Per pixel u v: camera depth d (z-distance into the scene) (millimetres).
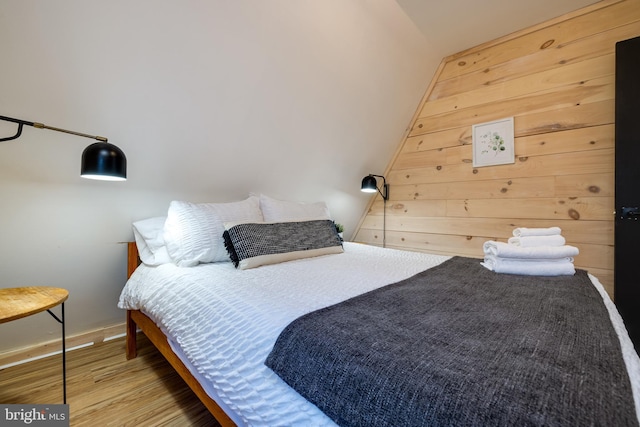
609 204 1780
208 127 1672
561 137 1939
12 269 1429
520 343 674
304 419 633
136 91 1348
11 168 1246
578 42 1890
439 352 632
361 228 3193
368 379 576
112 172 1127
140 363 1627
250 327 850
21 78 1102
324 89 1926
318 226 1988
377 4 1688
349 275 1354
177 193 1854
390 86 2258
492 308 921
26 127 1199
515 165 2119
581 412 444
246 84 1614
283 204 2080
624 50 1646
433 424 476
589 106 1849
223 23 1344
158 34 1243
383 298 1007
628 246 1623
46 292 1195
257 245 1576
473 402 480
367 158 2672
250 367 772
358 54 1886
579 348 650
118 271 1803
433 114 2559
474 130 2312
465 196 2369
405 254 1939
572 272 1382
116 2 1101
